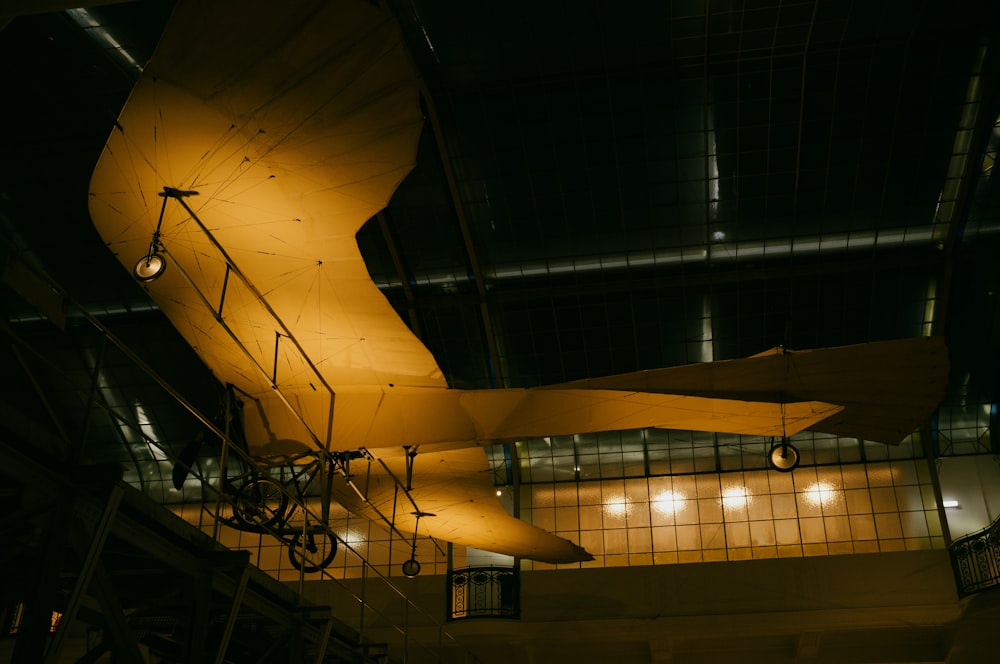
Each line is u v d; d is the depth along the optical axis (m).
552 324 23.59
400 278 23.03
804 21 18.48
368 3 8.70
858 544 23.89
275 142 10.70
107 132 20.22
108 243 13.26
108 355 24.56
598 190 21.38
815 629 22.45
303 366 16.08
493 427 16.59
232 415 16.98
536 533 20.38
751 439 25.45
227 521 15.79
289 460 17.41
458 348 24.11
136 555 8.34
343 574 25.33
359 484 19.77
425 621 24.05
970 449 24.56
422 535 22.69
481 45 18.97
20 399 25.45
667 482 25.58
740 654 23.52
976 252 21.81
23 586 8.09
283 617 11.58
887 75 19.39
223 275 13.63
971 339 23.17
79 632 21.92
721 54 19.09
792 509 24.64
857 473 24.80
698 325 23.44
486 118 20.30
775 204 21.50
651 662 23.62
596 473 25.95
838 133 20.33
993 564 21.58
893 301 22.89
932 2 18.14
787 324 22.20
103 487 7.03
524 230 22.17
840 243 22.20
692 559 24.45
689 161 20.83
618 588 23.91
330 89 9.83
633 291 22.95
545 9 18.28
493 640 23.48
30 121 20.17
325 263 13.20
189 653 8.70
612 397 15.58
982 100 19.64
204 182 11.51
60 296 6.79
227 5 8.77
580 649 23.95
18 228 22.36
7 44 18.62
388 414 16.81
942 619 21.95
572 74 19.52
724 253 22.45
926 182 21.11
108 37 18.47
